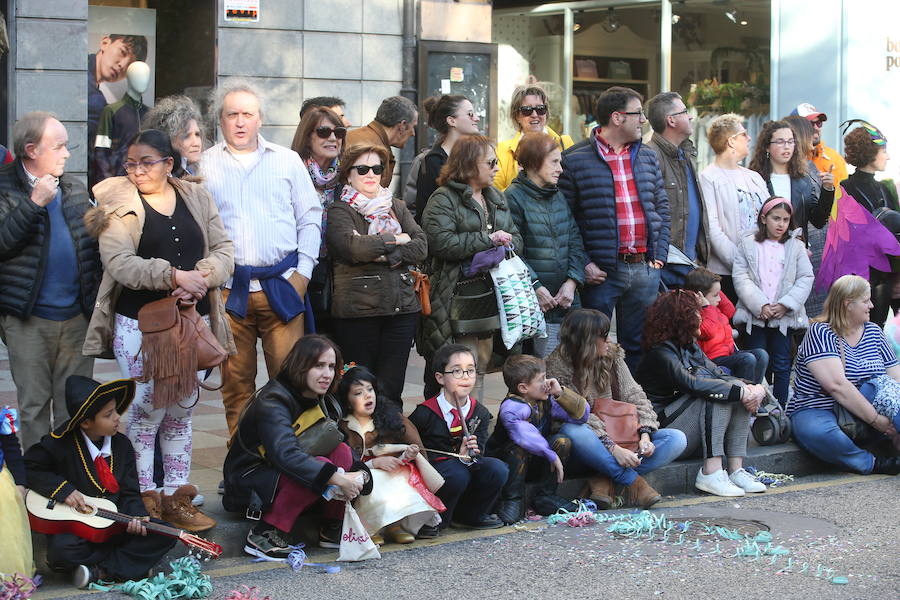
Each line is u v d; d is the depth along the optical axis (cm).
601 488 732
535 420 711
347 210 725
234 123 698
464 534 674
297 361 617
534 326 769
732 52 1456
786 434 857
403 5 1370
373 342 732
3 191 619
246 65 1296
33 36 1180
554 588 577
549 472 717
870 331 859
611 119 853
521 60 1577
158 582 561
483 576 595
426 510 644
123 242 611
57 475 570
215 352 609
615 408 732
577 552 638
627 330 876
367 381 654
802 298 919
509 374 705
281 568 609
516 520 697
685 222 921
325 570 605
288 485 613
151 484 623
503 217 784
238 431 627
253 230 692
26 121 621
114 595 555
